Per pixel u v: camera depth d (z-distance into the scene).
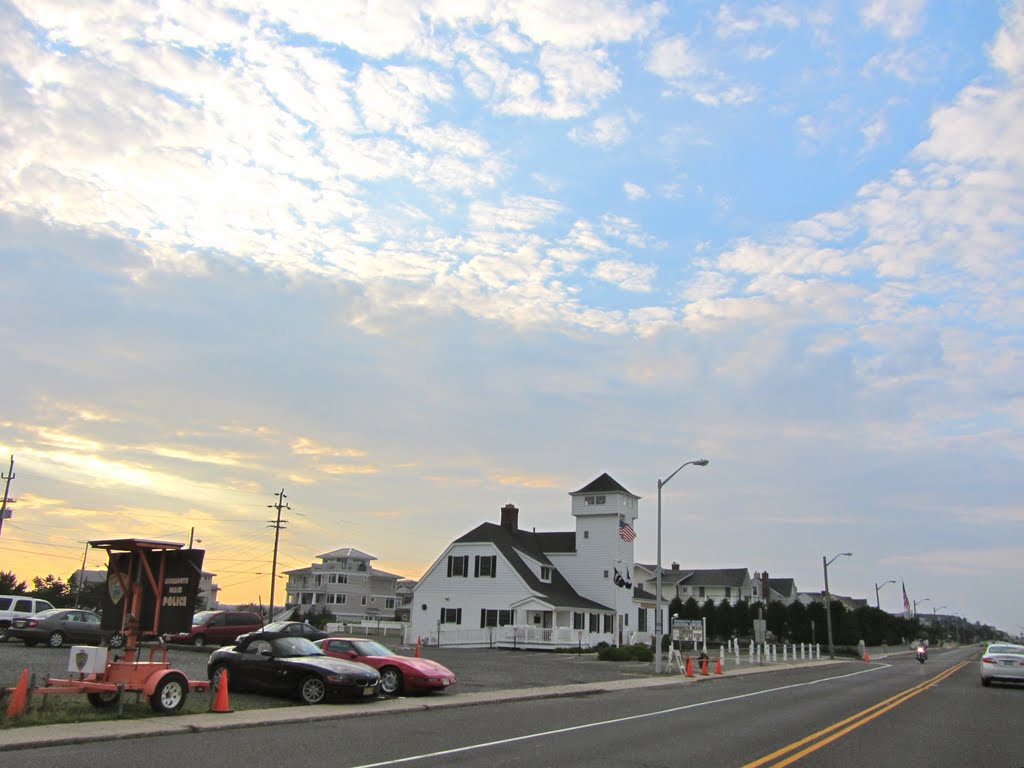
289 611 96.81
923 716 19.80
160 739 13.13
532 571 59.50
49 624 31.78
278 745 12.84
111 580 16.88
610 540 63.19
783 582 134.00
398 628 77.56
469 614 56.97
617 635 62.06
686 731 16.00
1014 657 31.27
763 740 14.92
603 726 16.56
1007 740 15.70
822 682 33.22
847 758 13.05
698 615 91.19
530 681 28.22
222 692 16.23
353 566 103.19
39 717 13.95
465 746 13.31
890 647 102.50
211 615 36.62
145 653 29.95
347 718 16.86
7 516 58.53
